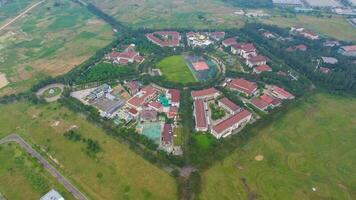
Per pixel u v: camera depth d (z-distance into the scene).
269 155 159.25
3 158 156.38
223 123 173.00
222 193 137.75
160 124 181.00
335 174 149.12
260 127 176.25
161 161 153.00
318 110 196.00
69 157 156.88
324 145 167.38
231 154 159.00
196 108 188.75
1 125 180.88
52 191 134.38
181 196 134.00
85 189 139.75
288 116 189.25
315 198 136.75
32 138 170.38
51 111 192.25
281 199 135.62
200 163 150.75
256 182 143.50
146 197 135.88
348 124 184.38
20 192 138.75
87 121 182.75
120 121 182.50
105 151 160.00
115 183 142.50
